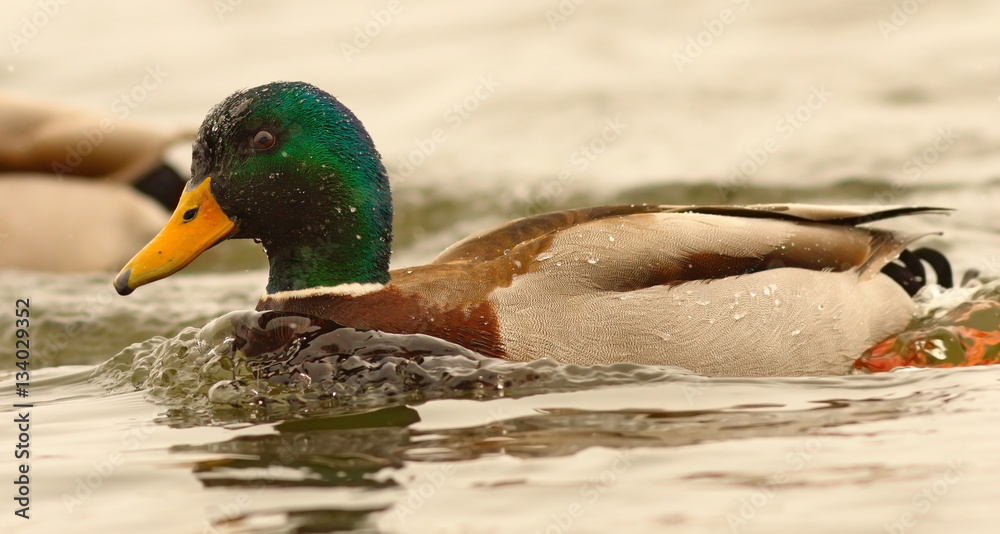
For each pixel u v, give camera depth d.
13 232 17.67
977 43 24.75
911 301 11.91
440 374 9.65
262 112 10.40
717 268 10.47
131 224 18.27
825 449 7.77
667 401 9.08
